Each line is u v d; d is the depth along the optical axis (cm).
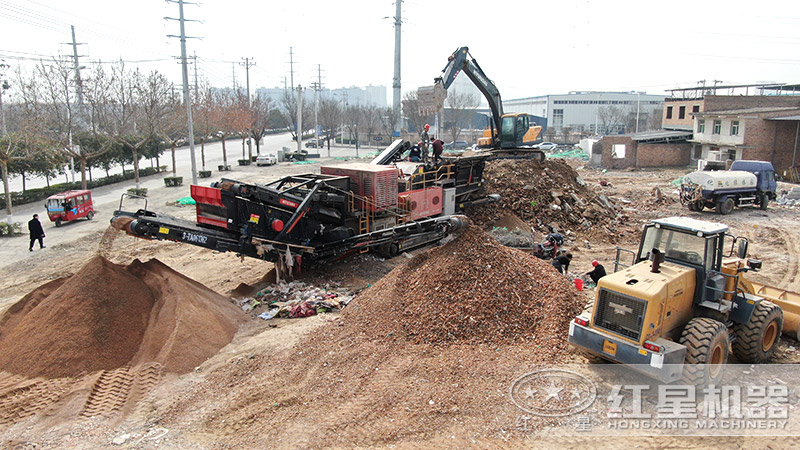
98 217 2488
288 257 1288
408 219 1662
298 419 734
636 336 768
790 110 4025
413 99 6912
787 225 2342
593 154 5144
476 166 2116
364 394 791
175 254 1827
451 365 868
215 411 761
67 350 884
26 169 2873
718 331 784
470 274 1050
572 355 902
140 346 941
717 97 4950
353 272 1491
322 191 1386
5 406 768
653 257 825
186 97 3123
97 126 3469
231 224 1257
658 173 4516
